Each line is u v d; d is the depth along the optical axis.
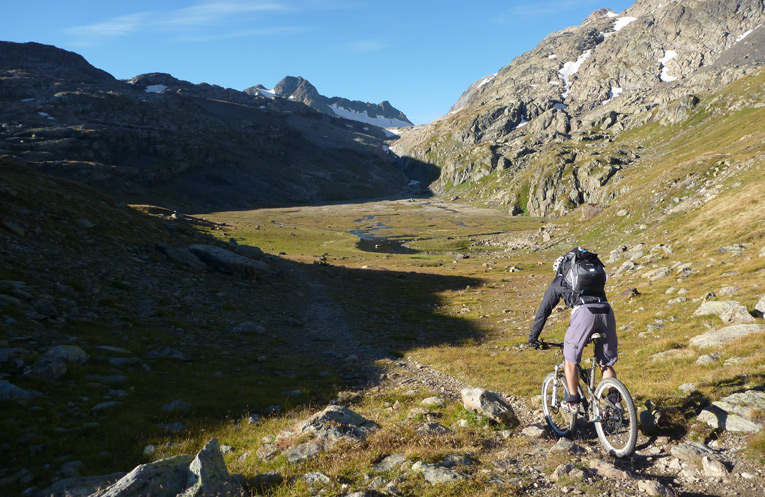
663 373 11.80
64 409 11.49
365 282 51.97
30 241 27.94
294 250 103.25
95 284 25.12
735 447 5.61
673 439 6.23
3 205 31.77
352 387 15.70
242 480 6.07
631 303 27.23
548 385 7.74
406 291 48.16
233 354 20.05
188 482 5.42
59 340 16.64
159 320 23.17
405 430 7.95
